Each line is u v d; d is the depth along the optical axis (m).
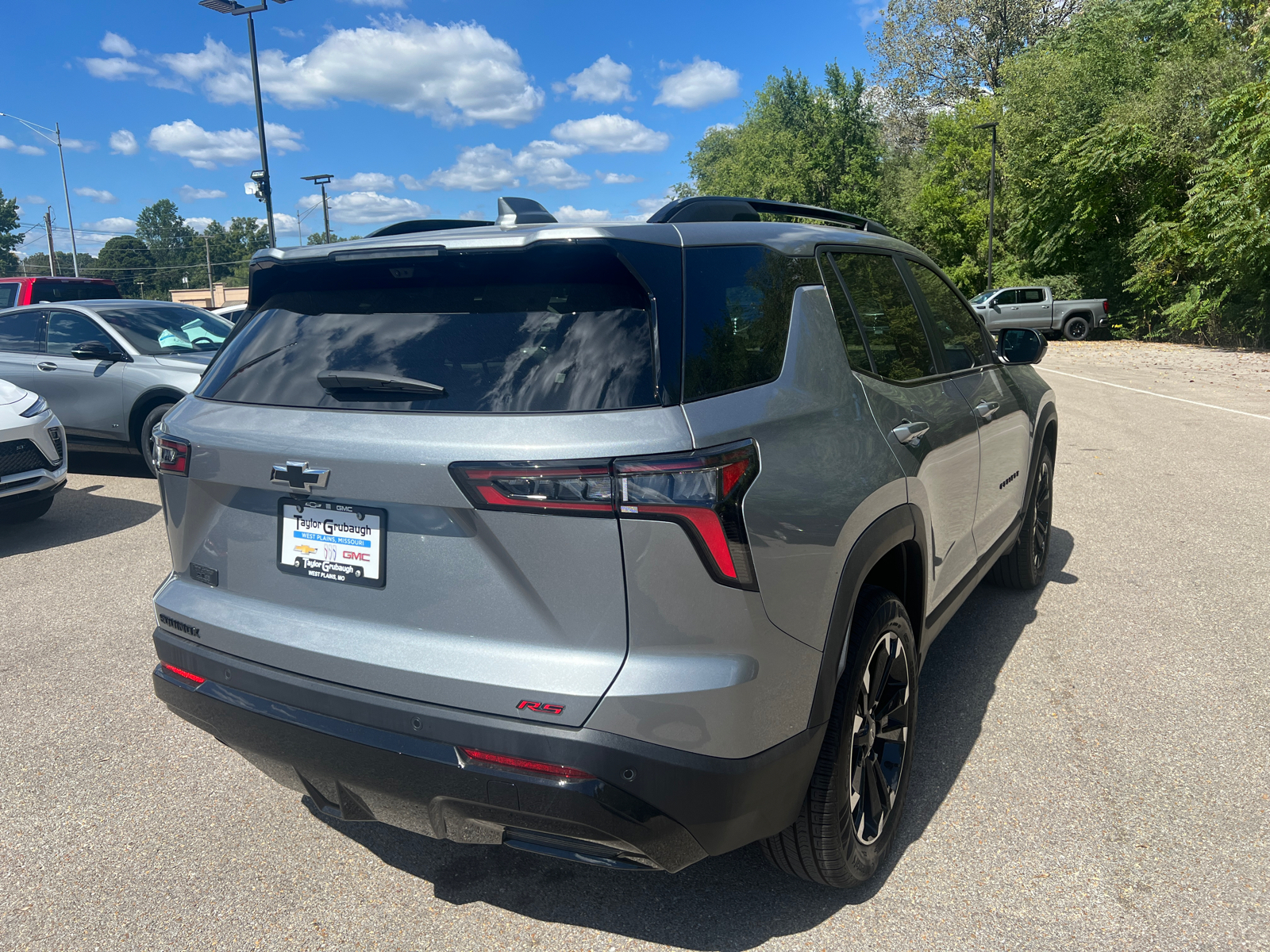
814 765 2.05
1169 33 34.94
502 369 1.87
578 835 1.80
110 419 8.15
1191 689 3.48
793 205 2.93
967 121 43.88
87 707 3.60
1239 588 4.63
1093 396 13.95
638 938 2.20
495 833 1.92
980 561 3.51
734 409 1.89
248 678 2.08
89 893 2.43
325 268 2.19
